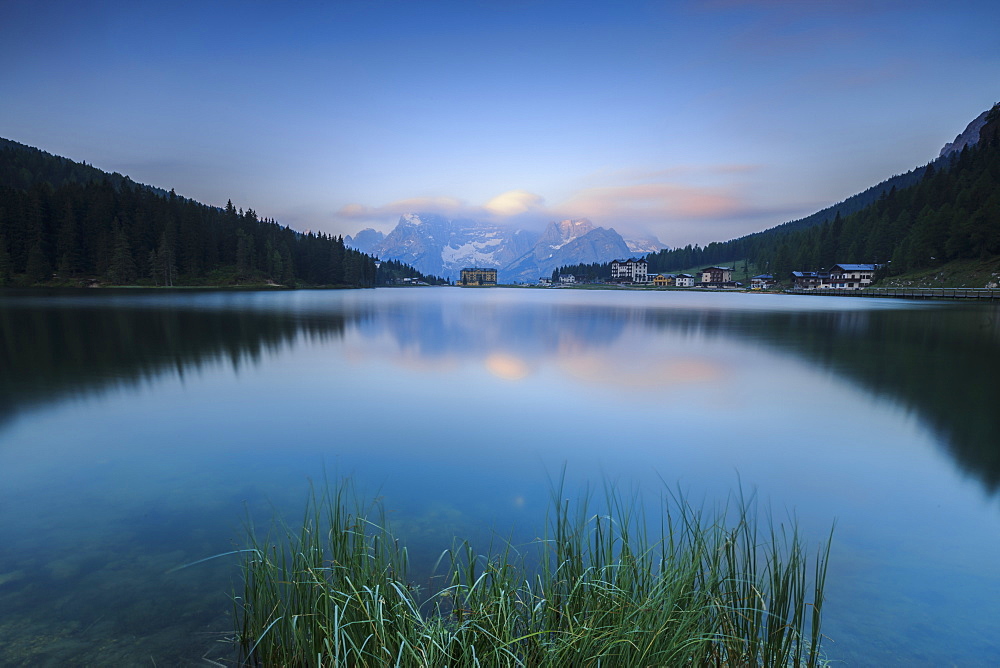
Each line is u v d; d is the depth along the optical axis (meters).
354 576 3.89
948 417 13.08
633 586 3.87
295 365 21.19
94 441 10.94
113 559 5.86
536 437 11.30
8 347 25.30
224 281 132.75
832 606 4.99
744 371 19.81
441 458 9.90
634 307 70.88
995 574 5.70
